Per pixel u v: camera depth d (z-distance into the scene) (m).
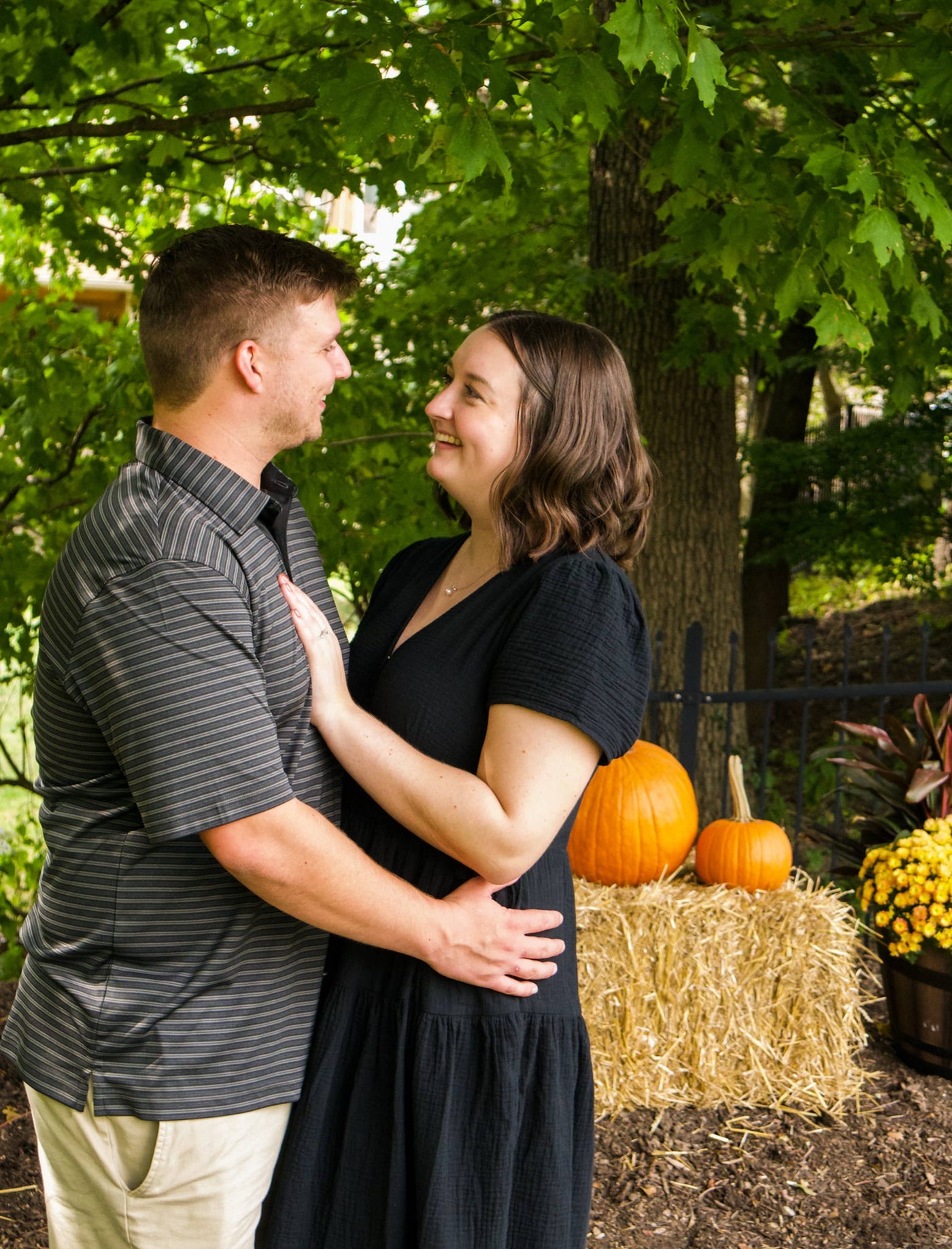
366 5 2.75
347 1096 1.60
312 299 1.53
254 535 1.50
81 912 1.50
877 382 4.45
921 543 9.82
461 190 4.39
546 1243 1.58
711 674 6.18
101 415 4.04
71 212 4.16
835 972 3.24
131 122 3.59
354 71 2.51
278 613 1.50
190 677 1.37
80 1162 1.53
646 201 5.90
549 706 1.50
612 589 1.58
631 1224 2.72
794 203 3.23
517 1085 1.57
